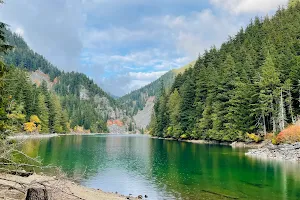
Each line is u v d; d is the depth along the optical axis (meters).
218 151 48.34
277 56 68.06
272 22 110.31
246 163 33.78
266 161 35.25
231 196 19.39
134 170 30.39
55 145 58.22
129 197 19.41
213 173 27.92
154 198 19.27
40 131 97.19
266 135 56.28
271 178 25.00
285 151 38.94
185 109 85.88
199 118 79.31
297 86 57.38
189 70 108.62
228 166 31.78
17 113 36.09
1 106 19.89
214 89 74.38
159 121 108.69
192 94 85.44
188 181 24.56
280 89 56.78
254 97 61.22
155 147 59.22
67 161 35.72
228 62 77.12
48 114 113.19
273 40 86.81
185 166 32.56
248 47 89.56
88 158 39.44
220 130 67.25
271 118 57.84
